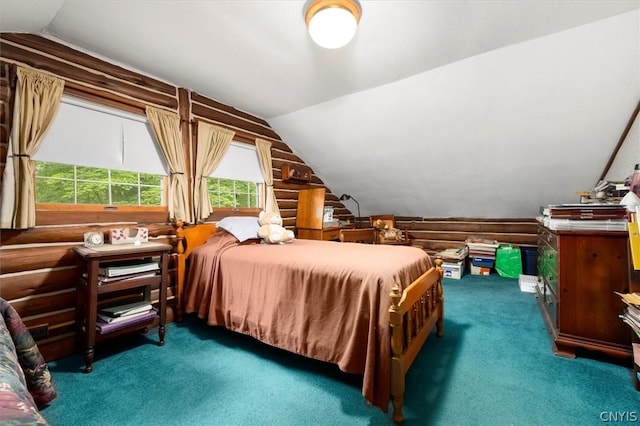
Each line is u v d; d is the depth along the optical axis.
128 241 2.24
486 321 2.56
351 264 1.73
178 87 2.81
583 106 2.49
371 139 3.59
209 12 1.81
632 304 1.58
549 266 2.41
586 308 1.90
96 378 1.75
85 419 1.41
